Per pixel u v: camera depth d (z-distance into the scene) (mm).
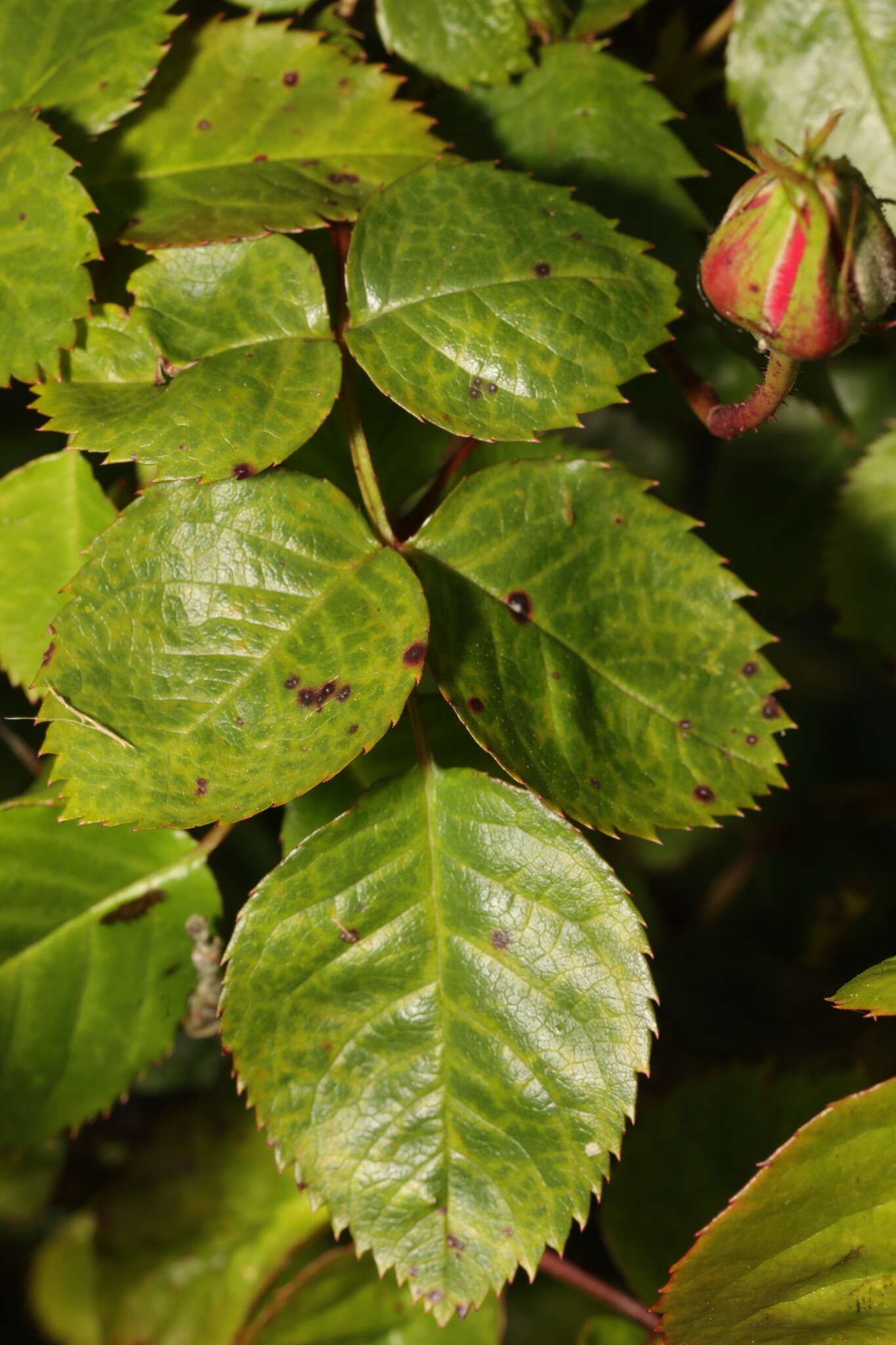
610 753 549
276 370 549
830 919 664
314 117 565
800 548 633
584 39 580
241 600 542
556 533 553
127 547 543
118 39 563
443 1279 544
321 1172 546
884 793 670
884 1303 538
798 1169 538
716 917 673
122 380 552
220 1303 627
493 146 579
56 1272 682
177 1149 632
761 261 530
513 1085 546
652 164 578
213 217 556
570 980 545
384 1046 547
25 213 553
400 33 576
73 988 570
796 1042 645
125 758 539
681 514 555
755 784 551
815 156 528
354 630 542
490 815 547
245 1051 546
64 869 570
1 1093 567
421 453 576
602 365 549
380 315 551
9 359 550
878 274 530
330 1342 599
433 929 547
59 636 541
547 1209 544
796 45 583
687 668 553
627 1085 543
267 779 539
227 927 596
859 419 633
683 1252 603
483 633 548
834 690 788
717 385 624
